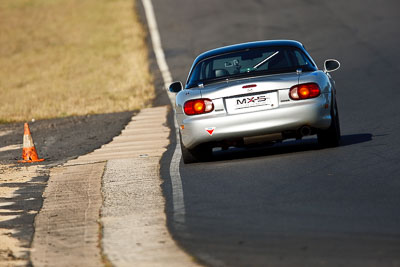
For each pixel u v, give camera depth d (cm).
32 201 3156
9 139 6022
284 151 3712
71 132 6103
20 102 9006
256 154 3741
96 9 16988
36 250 2311
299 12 13050
